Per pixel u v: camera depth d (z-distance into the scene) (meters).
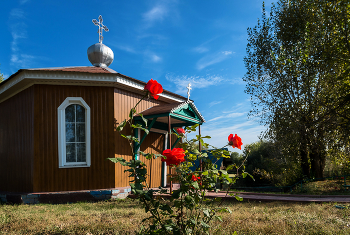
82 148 9.69
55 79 9.30
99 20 12.76
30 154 9.30
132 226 4.35
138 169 2.60
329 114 15.04
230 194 2.99
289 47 16.59
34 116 9.23
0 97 10.88
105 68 11.90
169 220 2.67
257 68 17.66
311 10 16.28
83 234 4.10
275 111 16.56
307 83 15.66
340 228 4.29
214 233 3.62
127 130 10.34
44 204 8.35
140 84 10.69
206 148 3.04
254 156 27.53
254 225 4.35
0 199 9.46
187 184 2.57
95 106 9.83
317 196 9.69
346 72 14.73
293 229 4.14
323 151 15.52
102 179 9.55
